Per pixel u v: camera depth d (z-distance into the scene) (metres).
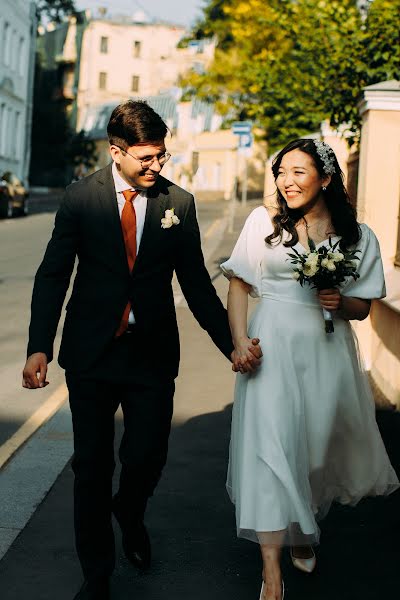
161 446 3.59
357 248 3.62
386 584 3.79
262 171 58.91
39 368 3.39
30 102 48.22
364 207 8.32
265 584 3.34
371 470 3.77
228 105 35.84
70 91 78.00
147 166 3.32
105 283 3.45
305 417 3.56
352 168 10.34
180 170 41.19
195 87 38.78
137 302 3.46
